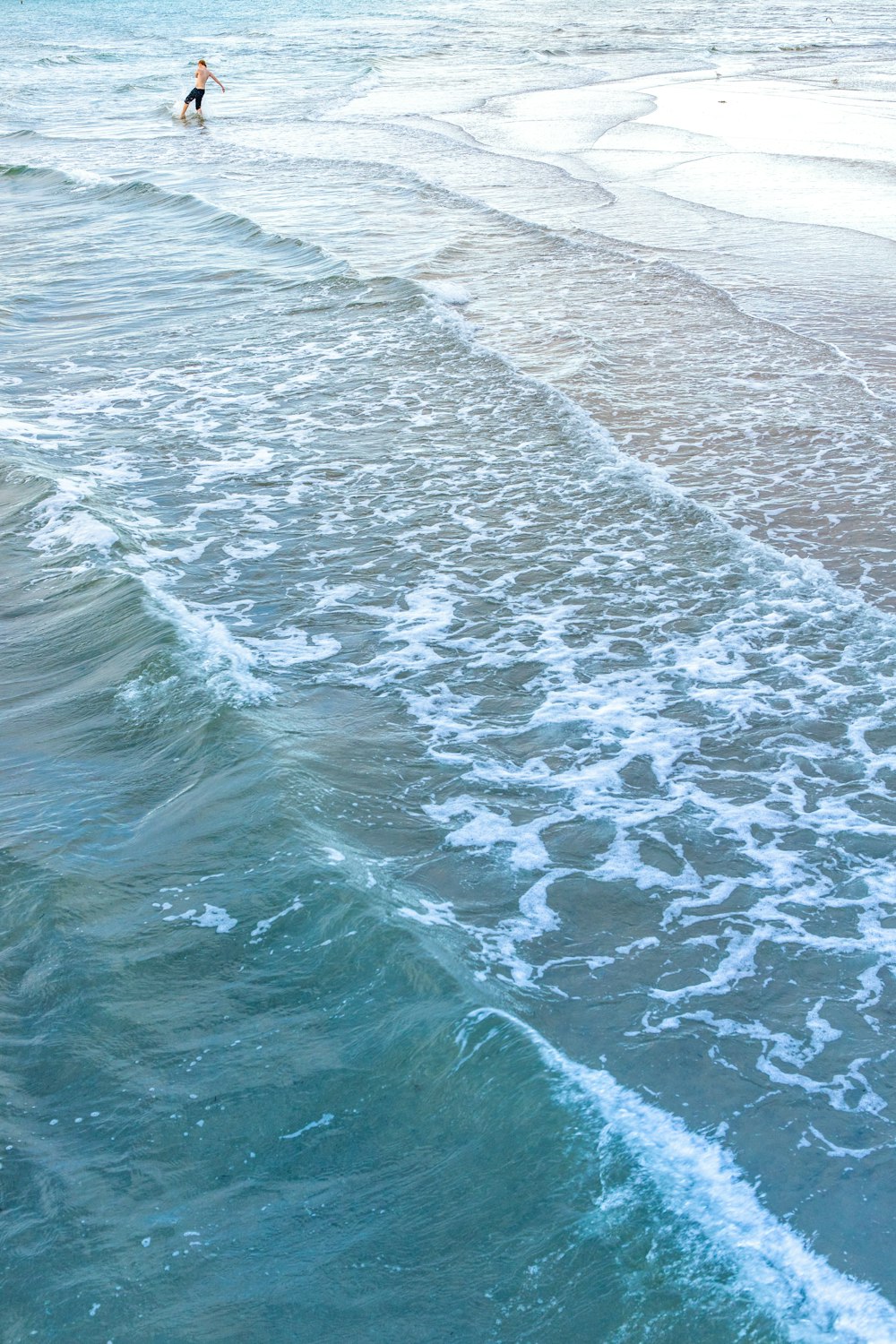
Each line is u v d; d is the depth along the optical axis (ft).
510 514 29.53
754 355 41.11
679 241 57.72
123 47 169.27
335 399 38.04
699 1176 12.38
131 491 31.22
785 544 27.50
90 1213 12.05
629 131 92.22
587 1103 13.14
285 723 20.66
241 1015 14.56
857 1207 12.12
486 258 55.06
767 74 127.95
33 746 20.25
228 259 55.62
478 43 170.09
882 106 102.32
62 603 25.07
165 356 42.63
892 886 17.08
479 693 22.02
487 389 38.32
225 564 27.17
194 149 88.22
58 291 51.01
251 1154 12.74
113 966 15.33
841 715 21.11
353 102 112.06
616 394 37.58
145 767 19.56
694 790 19.19
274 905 16.28
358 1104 13.30
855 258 53.83
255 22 216.33
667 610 24.85
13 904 16.38
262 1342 10.85
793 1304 11.05
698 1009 14.80
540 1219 11.89
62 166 80.69
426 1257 11.60
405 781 19.29
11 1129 13.01
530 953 15.69
